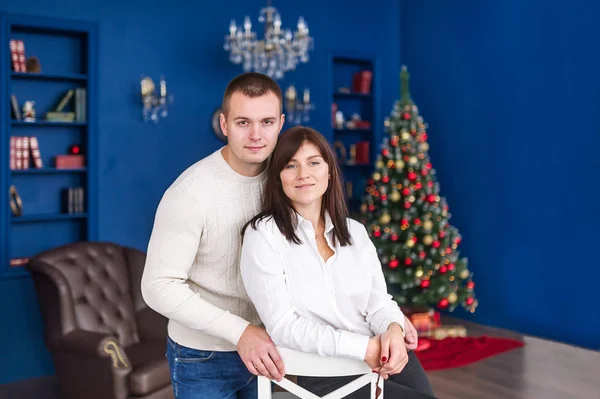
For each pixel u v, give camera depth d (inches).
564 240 194.4
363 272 68.0
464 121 227.6
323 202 68.9
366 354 57.6
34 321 176.6
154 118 195.5
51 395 163.2
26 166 178.5
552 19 196.5
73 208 186.4
